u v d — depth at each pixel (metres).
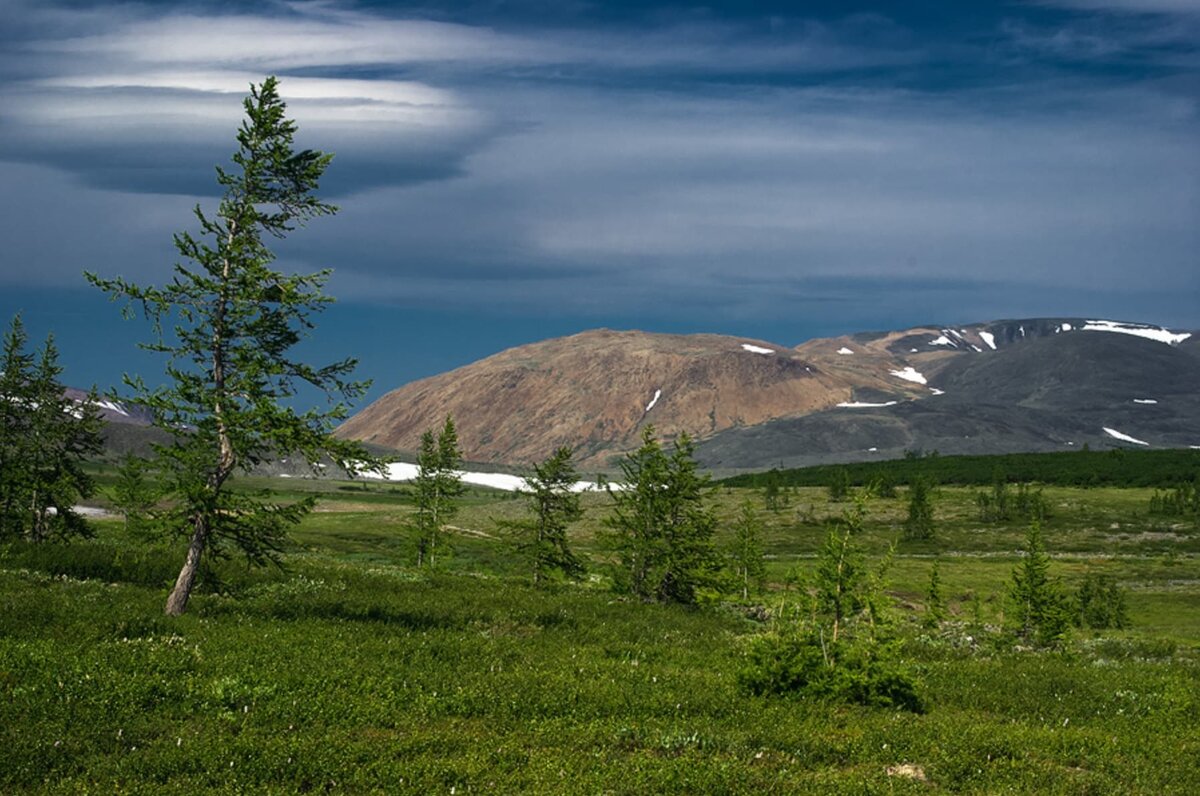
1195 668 30.78
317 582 34.88
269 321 25.52
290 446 25.42
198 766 12.20
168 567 33.41
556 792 11.88
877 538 181.50
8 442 41.62
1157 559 153.12
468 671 19.58
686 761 13.48
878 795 12.62
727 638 30.80
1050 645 43.16
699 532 45.72
